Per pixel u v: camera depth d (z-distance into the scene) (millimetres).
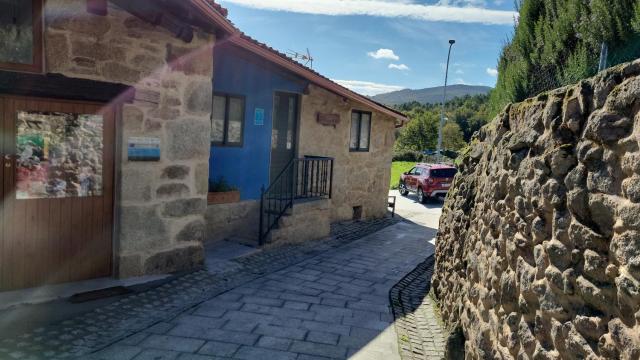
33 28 4969
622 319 1940
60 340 4270
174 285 5980
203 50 6398
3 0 4785
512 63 5312
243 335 4711
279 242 8609
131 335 4508
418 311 5941
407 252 9555
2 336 4250
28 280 5262
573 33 4289
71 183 5461
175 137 6207
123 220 5777
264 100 9094
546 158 2711
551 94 2811
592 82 2322
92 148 5574
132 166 5797
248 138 8844
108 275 5883
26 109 5051
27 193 5160
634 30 3561
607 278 2070
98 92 5348
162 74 5980
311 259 8219
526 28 5020
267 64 8891
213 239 8289
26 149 5102
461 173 5953
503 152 3572
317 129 11000
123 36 5566
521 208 3053
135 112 5746
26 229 5191
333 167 11062
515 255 3141
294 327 5020
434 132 54781
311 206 9500
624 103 2010
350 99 11484
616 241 1990
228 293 5949
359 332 5020
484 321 3725
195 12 5703
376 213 13906
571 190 2391
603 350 2055
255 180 9094
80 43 5238
